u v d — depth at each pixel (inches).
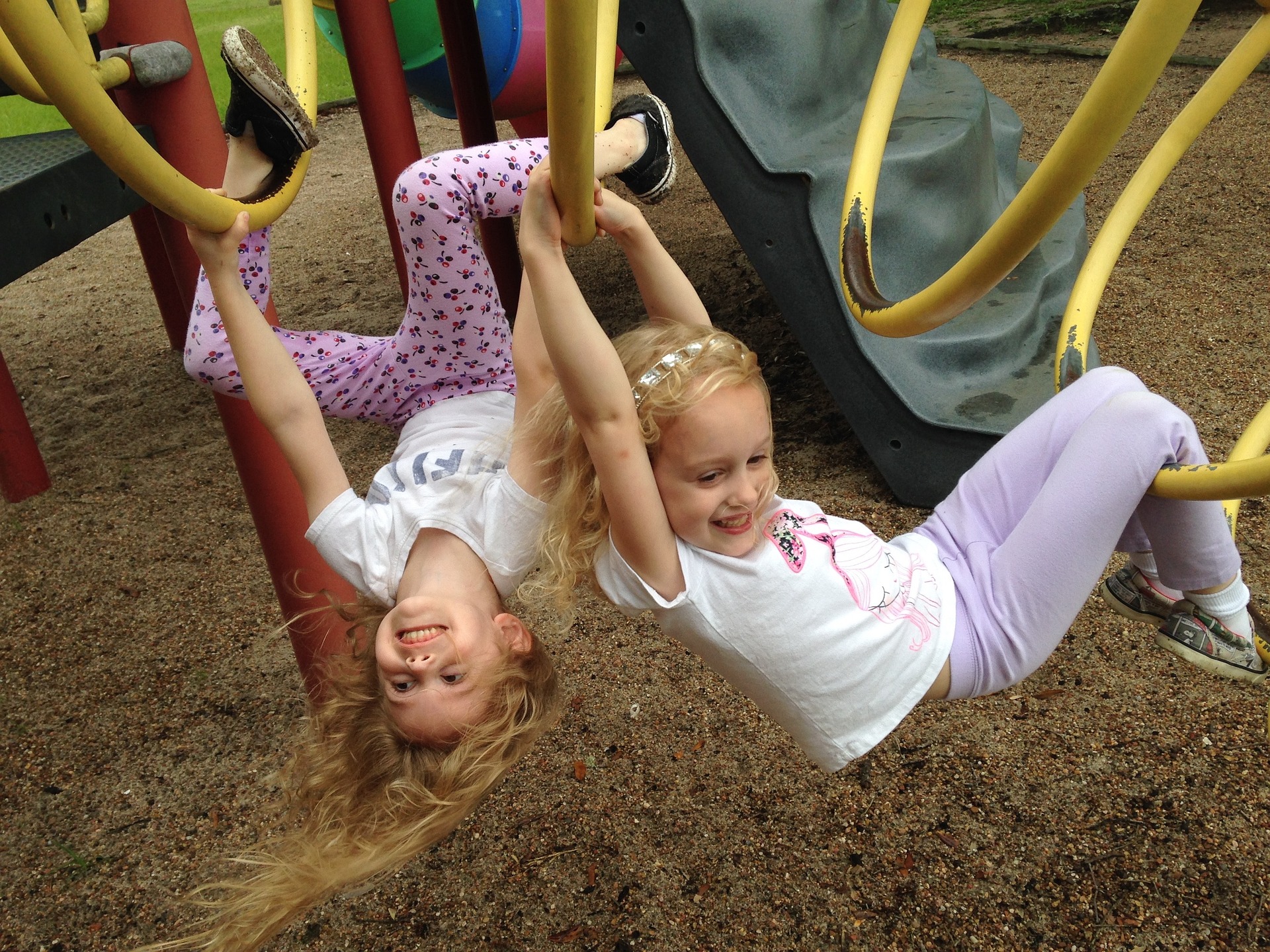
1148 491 49.5
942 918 76.7
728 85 116.9
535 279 40.8
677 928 78.5
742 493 47.6
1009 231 39.5
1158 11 32.5
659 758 92.6
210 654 113.2
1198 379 134.6
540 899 81.9
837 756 54.0
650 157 53.5
